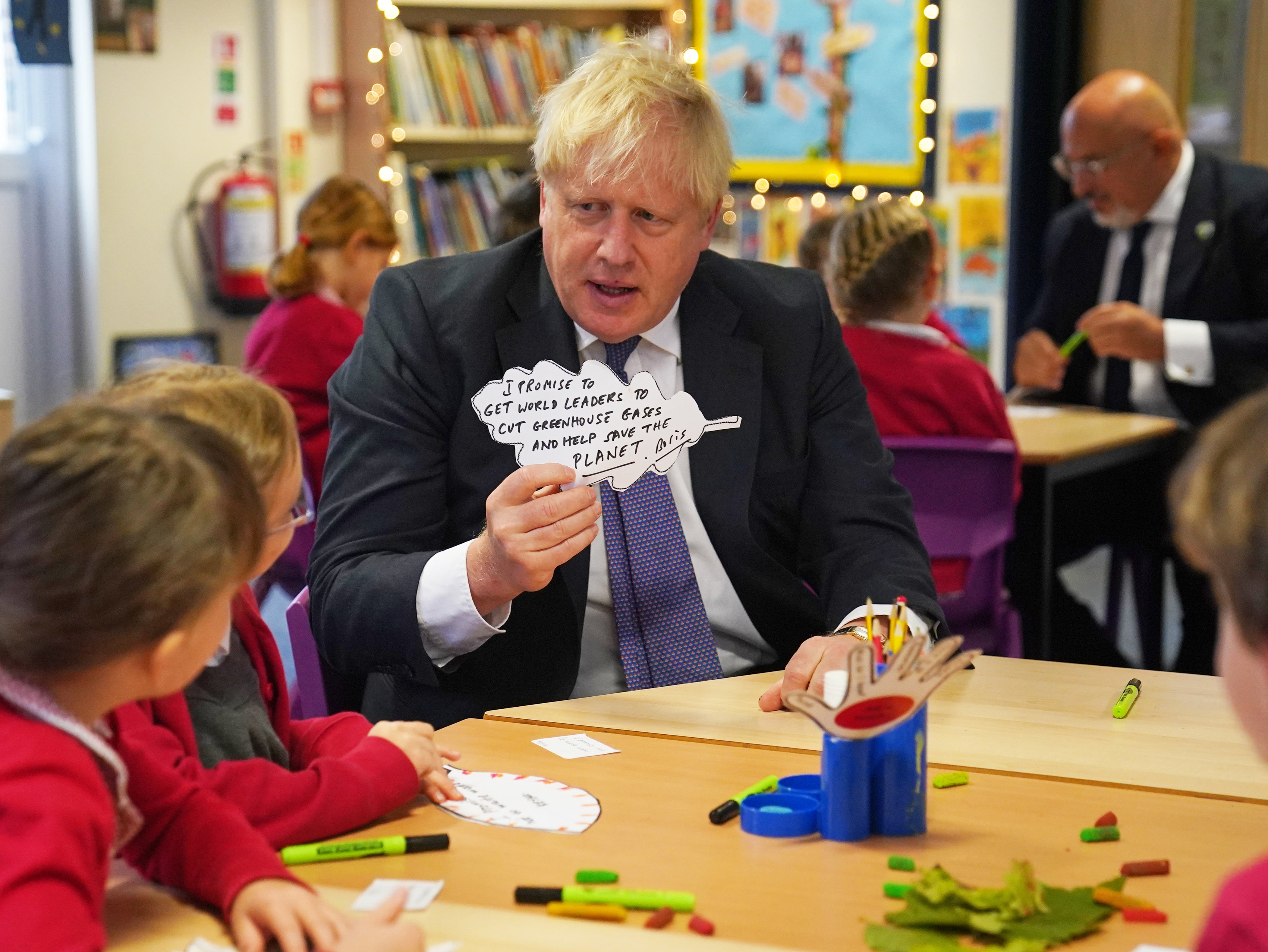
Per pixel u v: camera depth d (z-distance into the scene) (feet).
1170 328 10.48
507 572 4.46
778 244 15.93
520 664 5.12
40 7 13.01
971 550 8.27
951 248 15.69
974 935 2.74
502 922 2.82
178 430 2.69
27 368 14.10
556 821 3.41
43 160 13.89
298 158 14.65
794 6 15.51
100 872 2.57
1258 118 14.16
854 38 15.47
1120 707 4.30
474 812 3.47
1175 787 3.66
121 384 3.84
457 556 4.63
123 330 14.03
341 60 14.84
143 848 3.02
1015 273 15.39
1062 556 11.21
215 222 14.43
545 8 14.92
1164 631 11.68
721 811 3.42
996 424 8.44
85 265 13.97
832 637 4.56
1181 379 10.62
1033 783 3.72
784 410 5.48
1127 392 11.28
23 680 2.61
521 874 3.09
